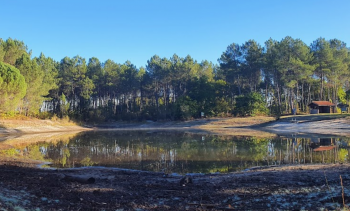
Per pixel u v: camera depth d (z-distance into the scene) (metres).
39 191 6.89
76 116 67.12
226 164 14.22
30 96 48.72
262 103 61.44
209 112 64.56
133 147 22.53
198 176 10.81
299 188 7.54
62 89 74.00
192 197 7.06
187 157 16.77
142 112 73.50
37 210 5.21
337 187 7.27
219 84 71.06
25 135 38.81
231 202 6.49
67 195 6.82
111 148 22.03
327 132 32.28
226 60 76.25
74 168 13.01
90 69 80.81
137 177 10.55
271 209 5.80
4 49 47.03
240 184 8.57
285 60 60.41
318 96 70.56
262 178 9.36
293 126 41.44
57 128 53.53
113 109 78.94
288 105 67.38
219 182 9.13
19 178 8.65
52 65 68.81
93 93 78.12
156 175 11.19
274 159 15.21
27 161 15.05
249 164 14.01
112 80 79.94
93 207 5.86
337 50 64.62
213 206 6.13
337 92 65.50
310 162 13.80
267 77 69.62
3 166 11.96
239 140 26.64
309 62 61.75
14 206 5.12
